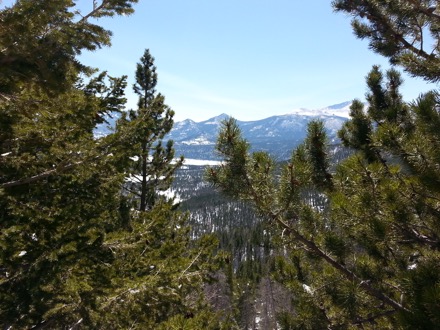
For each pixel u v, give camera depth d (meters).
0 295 5.05
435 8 4.91
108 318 5.93
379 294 4.54
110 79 7.57
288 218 4.85
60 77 4.27
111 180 5.94
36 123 5.23
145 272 7.14
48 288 5.33
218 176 4.41
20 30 3.57
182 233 10.61
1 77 3.93
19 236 4.82
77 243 5.26
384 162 4.73
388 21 5.48
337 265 4.76
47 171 5.23
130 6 5.74
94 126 7.05
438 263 3.72
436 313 2.71
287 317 5.45
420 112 3.46
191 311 7.71
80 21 5.03
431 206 4.01
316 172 4.95
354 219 4.34
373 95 7.42
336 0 5.87
